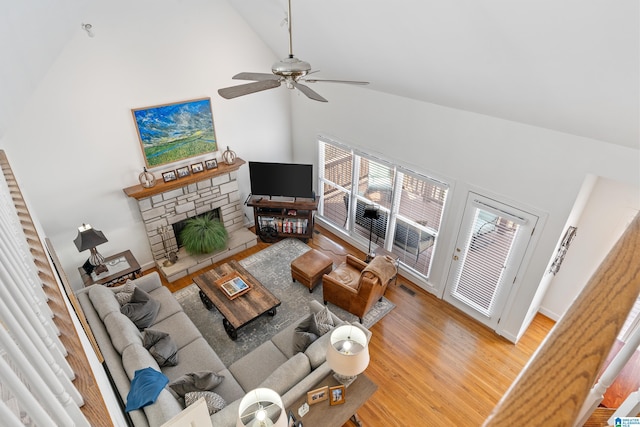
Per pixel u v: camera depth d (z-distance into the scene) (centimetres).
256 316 424
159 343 359
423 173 479
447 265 493
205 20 484
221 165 571
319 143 616
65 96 417
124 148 480
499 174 399
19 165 411
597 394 83
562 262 449
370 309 495
